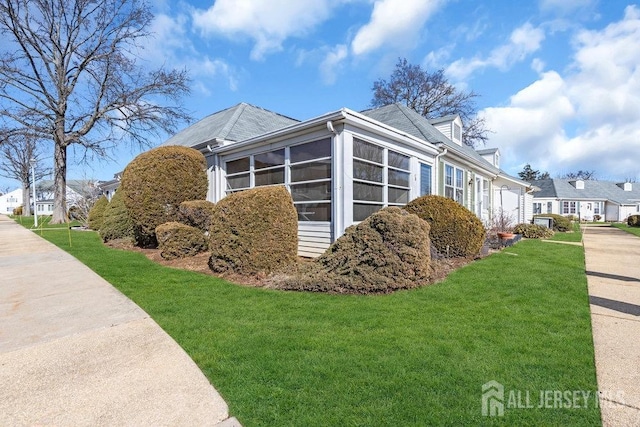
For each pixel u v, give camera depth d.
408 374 2.37
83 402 2.09
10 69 15.38
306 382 2.28
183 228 7.13
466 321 3.41
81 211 17.72
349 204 6.43
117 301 4.03
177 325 3.32
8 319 3.45
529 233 12.58
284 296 4.36
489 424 1.87
